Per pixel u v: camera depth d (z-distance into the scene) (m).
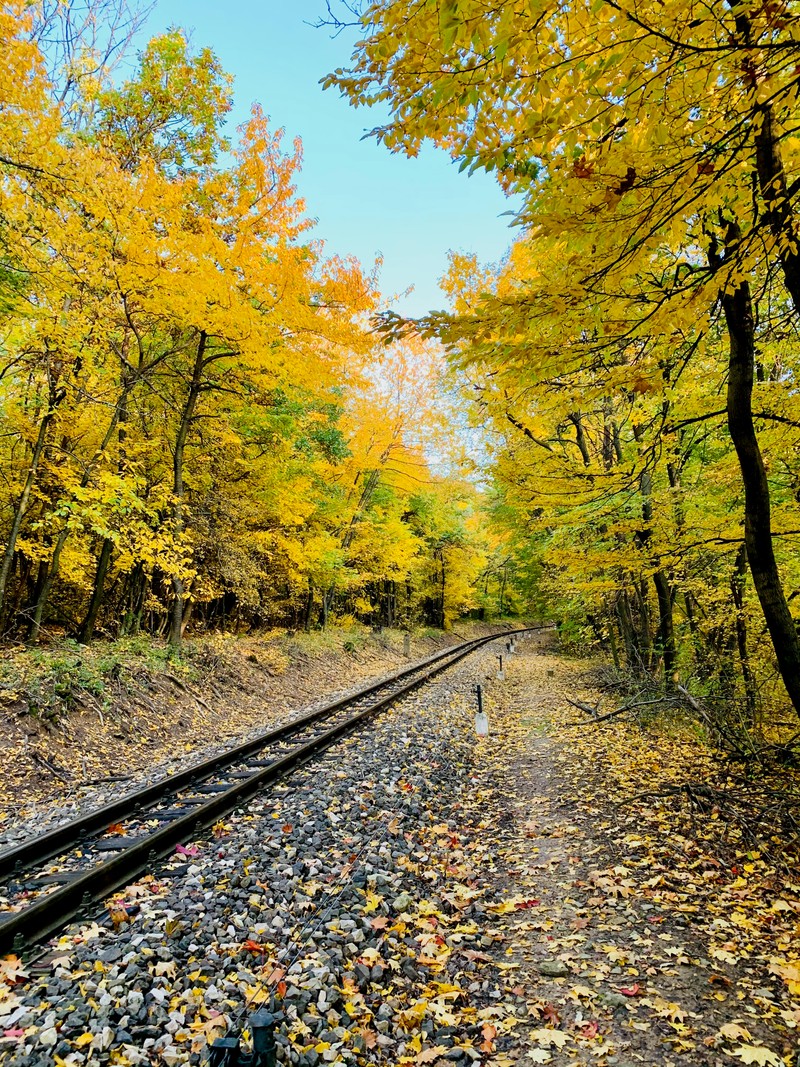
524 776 7.88
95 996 3.03
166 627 16.14
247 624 20.70
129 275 9.45
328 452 19.94
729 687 8.42
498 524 17.25
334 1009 3.11
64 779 7.48
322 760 7.81
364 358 12.44
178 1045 2.77
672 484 9.09
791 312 5.27
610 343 3.88
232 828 5.43
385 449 19.50
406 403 19.00
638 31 2.46
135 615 14.27
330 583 20.39
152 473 13.56
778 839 4.99
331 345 11.78
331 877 4.58
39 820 5.84
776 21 2.39
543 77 2.60
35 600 12.48
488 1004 3.36
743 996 3.20
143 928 3.70
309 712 11.24
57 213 8.02
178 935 3.64
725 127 3.02
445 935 4.05
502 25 2.31
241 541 15.48
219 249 9.99
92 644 11.86
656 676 10.63
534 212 3.65
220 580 16.45
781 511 6.07
